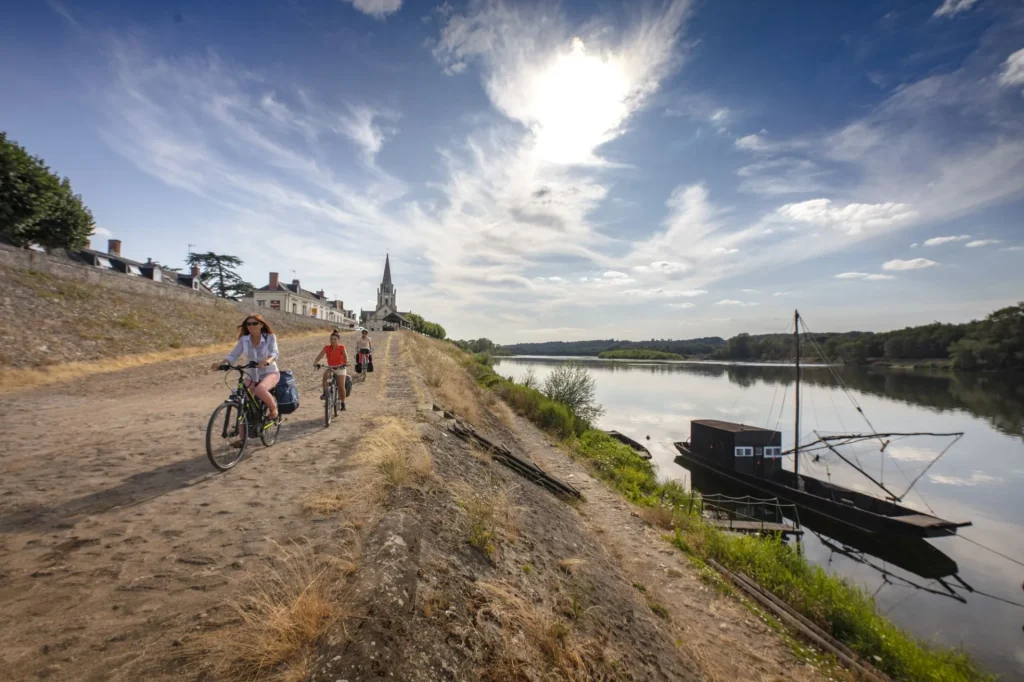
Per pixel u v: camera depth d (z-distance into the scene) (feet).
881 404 167.32
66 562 9.52
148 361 55.88
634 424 116.67
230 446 16.87
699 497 49.90
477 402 55.26
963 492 71.10
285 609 7.66
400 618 8.09
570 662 10.30
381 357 76.59
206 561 9.72
